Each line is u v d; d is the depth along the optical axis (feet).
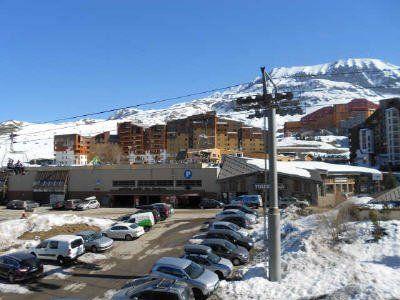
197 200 243.40
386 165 470.80
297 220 130.41
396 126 467.93
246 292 67.87
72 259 98.07
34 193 285.02
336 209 128.88
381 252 83.20
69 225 148.77
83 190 269.23
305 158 378.94
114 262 100.12
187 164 246.06
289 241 100.78
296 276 72.49
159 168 251.60
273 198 73.82
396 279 67.77
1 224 141.18
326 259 78.59
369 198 141.69
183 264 71.41
